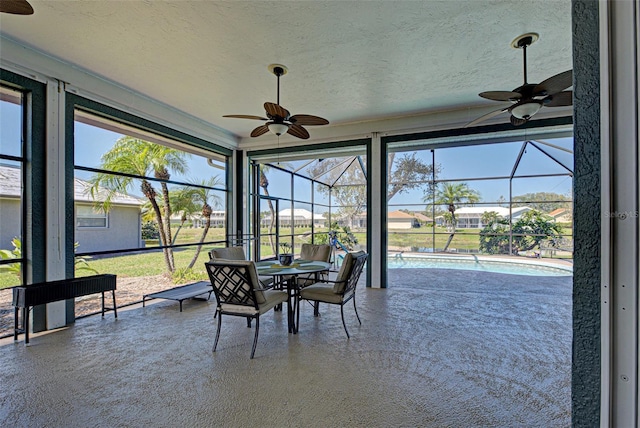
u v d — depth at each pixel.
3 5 1.87
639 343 0.61
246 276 2.79
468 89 4.24
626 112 0.63
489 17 2.71
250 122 5.69
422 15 2.69
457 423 1.88
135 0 2.50
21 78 3.22
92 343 3.05
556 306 4.33
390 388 2.25
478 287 5.61
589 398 0.69
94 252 4.25
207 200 6.23
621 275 0.64
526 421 1.89
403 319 3.77
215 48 3.21
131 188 4.84
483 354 2.79
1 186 3.25
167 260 5.52
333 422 1.88
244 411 1.98
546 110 4.63
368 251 5.62
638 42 0.61
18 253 3.34
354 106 4.89
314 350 2.89
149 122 4.65
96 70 3.70
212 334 3.31
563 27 2.85
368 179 5.66
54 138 3.50
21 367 2.55
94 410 1.99
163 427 1.84
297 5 2.56
